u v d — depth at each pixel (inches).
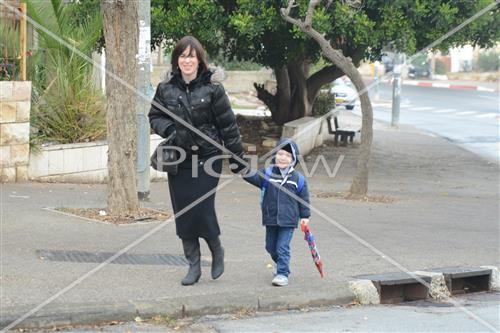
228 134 271.7
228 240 360.5
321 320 264.2
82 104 540.1
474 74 2305.6
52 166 514.3
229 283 285.9
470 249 374.9
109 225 371.2
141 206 436.8
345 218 445.1
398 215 467.2
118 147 386.3
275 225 284.4
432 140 983.6
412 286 314.0
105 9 375.6
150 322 250.7
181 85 267.9
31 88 513.0
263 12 624.4
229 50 767.1
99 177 549.6
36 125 529.0
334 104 919.7
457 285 330.3
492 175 717.3
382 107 1435.8
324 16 603.5
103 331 239.8
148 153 464.4
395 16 630.5
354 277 303.1
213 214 277.1
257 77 1390.3
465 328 262.1
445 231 420.5
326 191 569.6
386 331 253.4
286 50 721.6
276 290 278.1
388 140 965.2
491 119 1280.8
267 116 907.4
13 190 458.3
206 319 258.5
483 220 464.1
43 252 314.2
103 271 291.3
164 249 331.6
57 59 557.6
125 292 265.1
